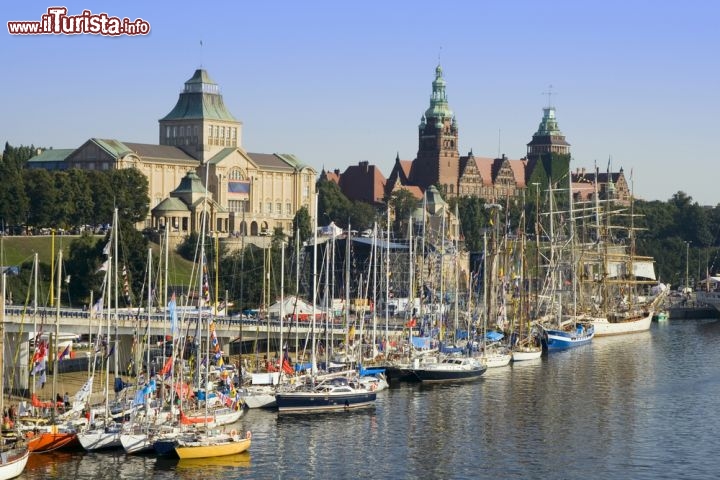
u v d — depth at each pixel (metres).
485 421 182.00
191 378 183.00
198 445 152.12
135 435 153.25
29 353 197.00
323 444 164.25
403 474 151.62
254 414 180.62
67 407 165.00
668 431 177.50
